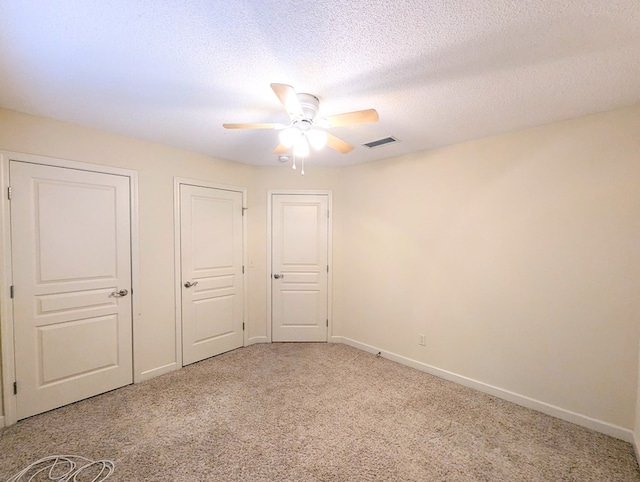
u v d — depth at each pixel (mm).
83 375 2547
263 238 3916
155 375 2994
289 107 1701
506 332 2596
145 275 2922
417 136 2699
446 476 1741
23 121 2242
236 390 2719
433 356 3078
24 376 2258
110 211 2686
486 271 2709
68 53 1505
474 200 2777
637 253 2033
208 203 3428
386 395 2646
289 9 1215
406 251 3299
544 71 1644
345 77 1722
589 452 1943
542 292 2408
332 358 3463
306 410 2400
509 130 2523
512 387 2561
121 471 1760
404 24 1292
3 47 1449
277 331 3975
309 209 3943
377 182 3568
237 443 2006
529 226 2463
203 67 1633
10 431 2117
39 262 2324
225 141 2904
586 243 2211
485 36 1367
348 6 1198
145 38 1390
